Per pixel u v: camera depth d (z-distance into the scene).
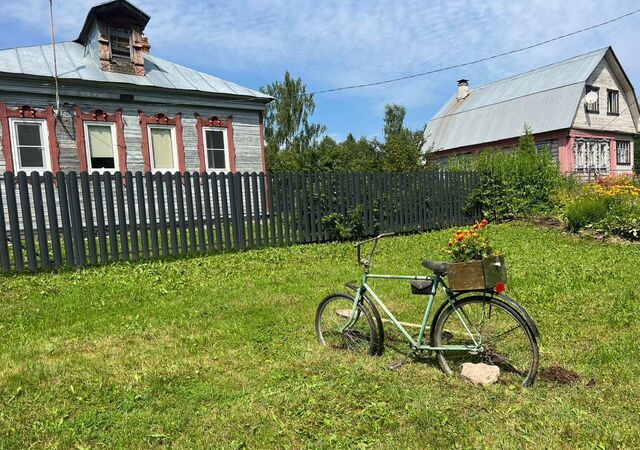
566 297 5.68
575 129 25.78
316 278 7.12
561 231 11.44
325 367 3.78
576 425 2.80
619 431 2.73
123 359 4.05
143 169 13.43
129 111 13.17
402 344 4.25
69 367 3.87
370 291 4.05
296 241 10.32
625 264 7.56
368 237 11.42
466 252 7.29
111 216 8.02
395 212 12.04
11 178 7.10
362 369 3.69
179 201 8.72
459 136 32.34
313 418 2.97
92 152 12.69
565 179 15.64
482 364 3.56
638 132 30.34
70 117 12.27
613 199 11.08
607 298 5.58
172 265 7.95
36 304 5.73
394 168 21.98
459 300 3.60
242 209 9.51
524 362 3.55
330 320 4.41
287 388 3.41
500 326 3.56
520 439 2.69
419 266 7.93
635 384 3.34
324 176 10.72
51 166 11.97
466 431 2.78
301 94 31.59
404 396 3.22
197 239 9.14
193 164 14.31
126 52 13.78
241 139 15.25
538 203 13.82
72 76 12.25
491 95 32.50
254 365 3.90
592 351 3.99
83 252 7.72
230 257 8.73
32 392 3.42
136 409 3.16
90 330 4.84
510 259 8.27
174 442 2.77
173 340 4.54
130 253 8.23
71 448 2.72
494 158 14.80
